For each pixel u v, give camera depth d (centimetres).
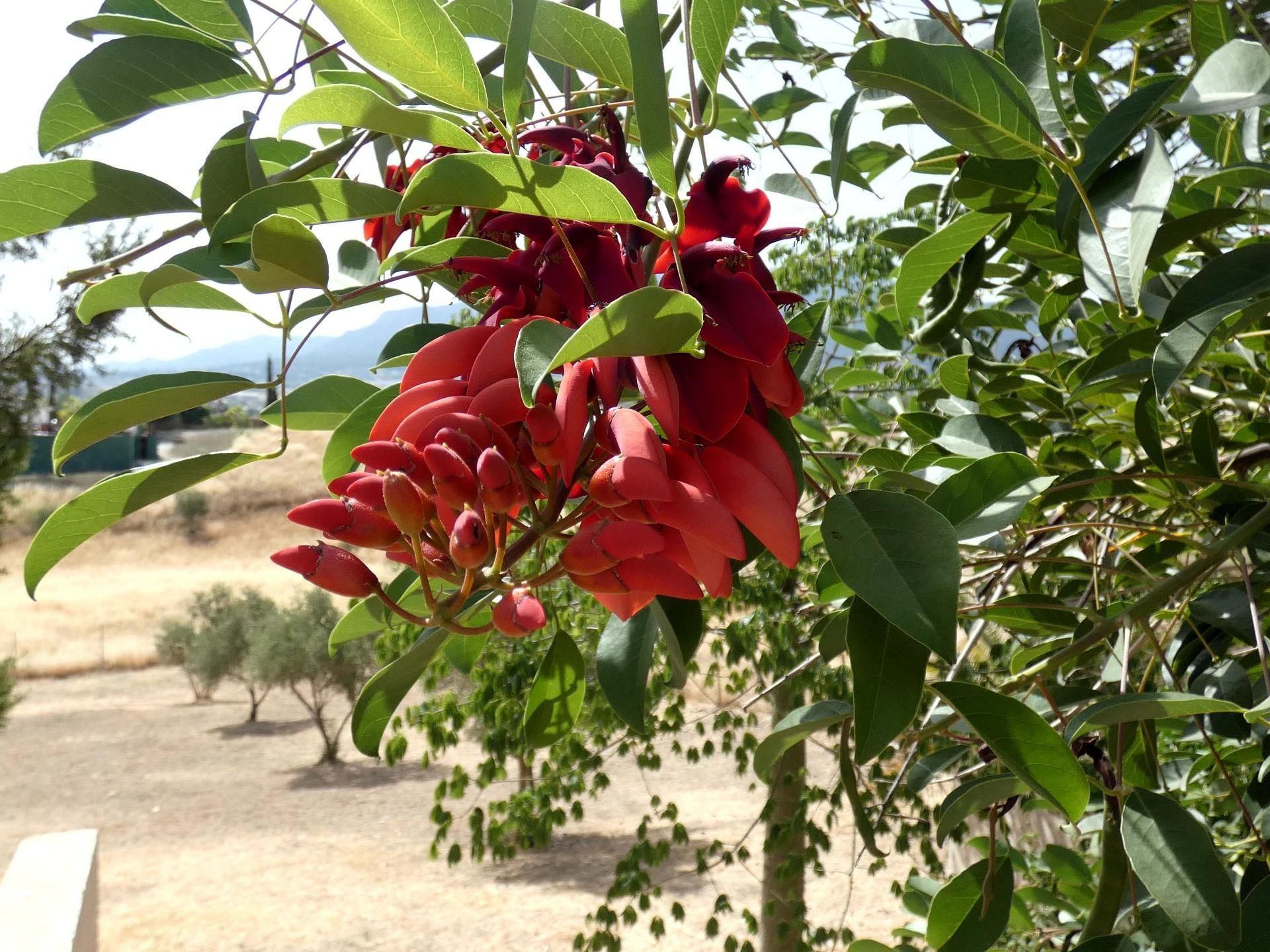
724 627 558
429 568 70
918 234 197
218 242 91
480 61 106
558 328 67
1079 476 164
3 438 954
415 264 105
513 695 515
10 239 100
